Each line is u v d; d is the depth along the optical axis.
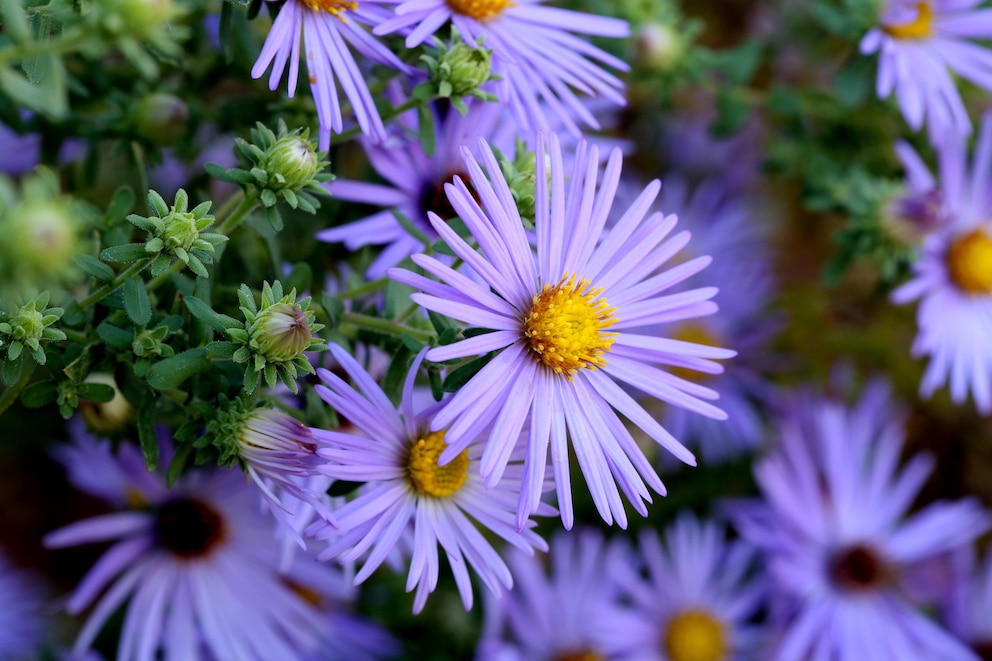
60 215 0.18
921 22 0.30
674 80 0.31
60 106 0.20
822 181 0.32
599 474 0.22
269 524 0.26
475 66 0.23
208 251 0.21
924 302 0.31
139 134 0.26
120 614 0.32
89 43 0.19
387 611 0.31
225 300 0.24
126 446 0.26
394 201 0.25
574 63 0.25
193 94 0.27
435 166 0.25
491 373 0.21
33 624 0.32
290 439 0.21
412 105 0.23
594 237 0.22
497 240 0.21
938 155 0.33
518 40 0.24
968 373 0.32
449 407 0.21
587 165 0.23
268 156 0.22
